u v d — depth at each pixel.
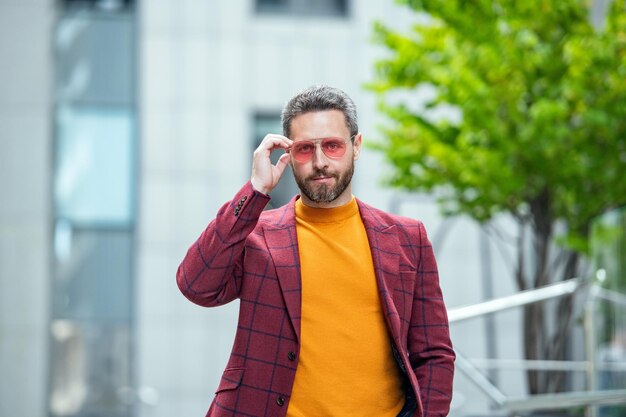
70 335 15.36
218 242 3.45
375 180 15.63
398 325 3.47
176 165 15.68
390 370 3.54
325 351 3.45
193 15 15.96
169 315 15.45
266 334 3.47
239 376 3.46
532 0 9.18
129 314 15.44
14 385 15.27
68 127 15.63
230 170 15.77
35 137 15.55
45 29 15.69
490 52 9.12
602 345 7.74
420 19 15.98
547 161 9.33
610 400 6.38
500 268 15.54
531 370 8.88
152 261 15.49
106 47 15.77
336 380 3.44
